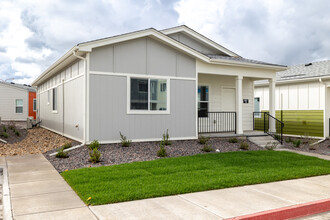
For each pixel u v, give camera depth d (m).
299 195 5.59
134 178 6.50
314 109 15.45
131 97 10.98
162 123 11.55
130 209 4.67
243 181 6.39
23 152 10.01
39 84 21.53
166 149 10.25
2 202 5.07
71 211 4.55
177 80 11.91
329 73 14.45
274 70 14.30
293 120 16.67
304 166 8.22
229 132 14.40
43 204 4.88
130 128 10.91
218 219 4.30
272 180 6.68
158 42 11.49
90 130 10.22
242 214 4.50
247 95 15.84
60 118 14.40
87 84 10.16
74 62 11.81
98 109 10.35
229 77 15.22
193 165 7.95
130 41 10.94
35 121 21.50
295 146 12.90
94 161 8.21
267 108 18.20
